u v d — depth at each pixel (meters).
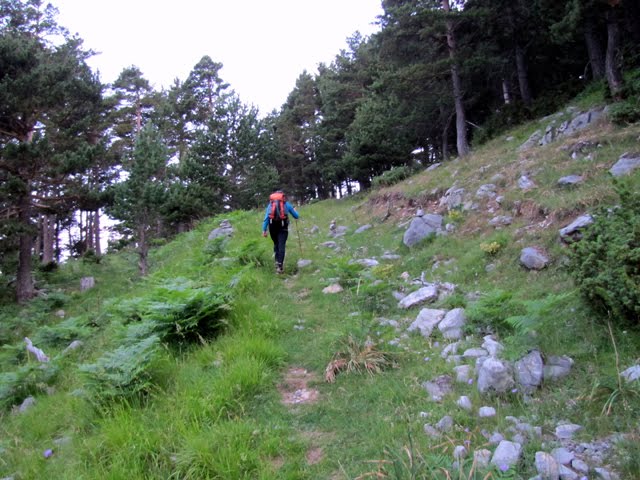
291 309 6.92
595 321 4.13
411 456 2.72
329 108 32.84
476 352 4.29
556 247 6.32
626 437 2.77
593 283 3.96
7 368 7.78
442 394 3.83
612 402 3.10
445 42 18.88
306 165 40.19
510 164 11.15
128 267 21.41
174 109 35.25
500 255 7.13
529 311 4.20
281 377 4.71
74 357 7.12
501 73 20.16
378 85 19.89
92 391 4.48
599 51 15.45
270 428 3.70
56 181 18.91
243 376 4.39
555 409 3.25
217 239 11.78
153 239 23.41
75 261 27.69
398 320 5.86
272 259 10.03
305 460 3.28
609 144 8.89
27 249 18.78
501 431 3.12
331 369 4.60
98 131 28.12
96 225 36.53
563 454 2.73
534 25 16.97
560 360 3.77
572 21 11.58
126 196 16.36
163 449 3.43
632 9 12.73
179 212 23.44
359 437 3.46
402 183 16.73
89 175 23.47
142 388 4.43
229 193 26.48
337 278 7.79
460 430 3.20
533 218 7.75
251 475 3.16
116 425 3.80
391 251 9.87
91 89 21.52
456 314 5.14
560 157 9.70
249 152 26.36
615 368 3.49
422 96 21.19
